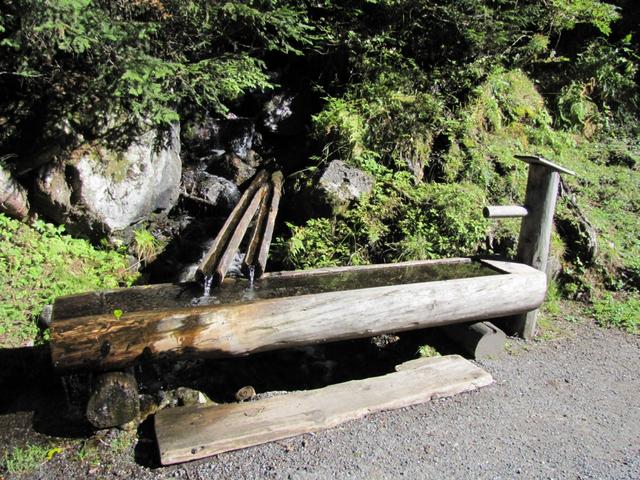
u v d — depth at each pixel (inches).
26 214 176.1
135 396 112.0
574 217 210.4
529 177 164.6
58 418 119.0
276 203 198.5
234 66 181.5
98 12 146.8
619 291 197.3
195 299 129.1
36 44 153.9
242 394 130.4
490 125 244.7
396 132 221.5
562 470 108.0
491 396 133.9
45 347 139.3
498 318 171.8
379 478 103.3
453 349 159.6
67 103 179.6
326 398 125.3
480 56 259.0
